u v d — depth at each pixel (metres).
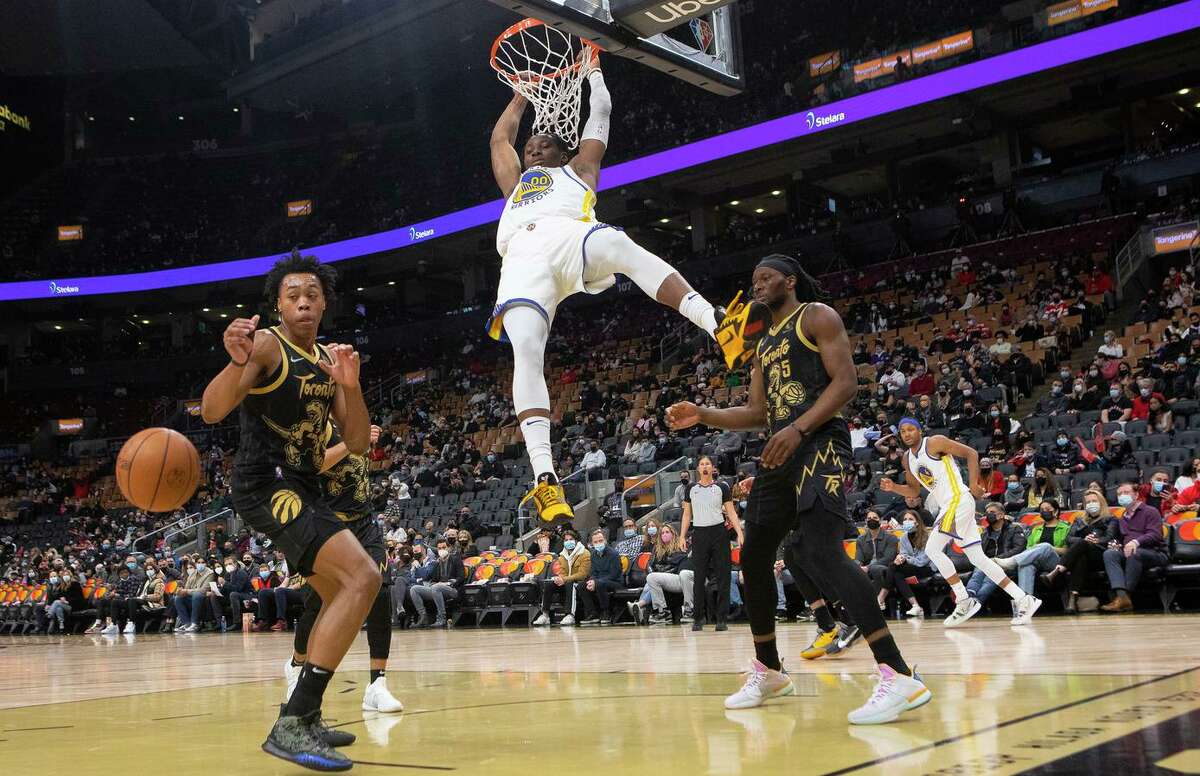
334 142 35.53
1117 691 3.30
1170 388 12.77
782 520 3.53
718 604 9.04
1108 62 19.94
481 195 27.41
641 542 11.85
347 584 2.84
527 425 4.55
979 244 21.23
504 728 3.23
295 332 3.12
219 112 37.66
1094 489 8.87
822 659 5.63
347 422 3.16
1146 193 20.91
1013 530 9.04
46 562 20.22
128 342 34.00
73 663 8.63
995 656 4.93
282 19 34.75
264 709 4.32
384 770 2.53
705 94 27.20
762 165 24.92
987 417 13.16
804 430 3.28
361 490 4.36
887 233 23.34
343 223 32.00
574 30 5.50
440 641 9.55
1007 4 23.59
